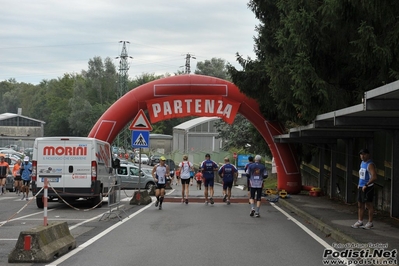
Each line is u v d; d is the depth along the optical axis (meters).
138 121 21.73
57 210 19.17
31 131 93.44
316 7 17.38
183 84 25.36
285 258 9.90
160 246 11.16
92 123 87.88
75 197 19.80
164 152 95.62
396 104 10.93
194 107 25.61
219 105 25.59
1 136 91.62
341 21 16.53
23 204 21.91
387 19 15.17
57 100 100.94
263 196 24.64
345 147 21.95
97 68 108.44
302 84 17.36
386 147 17.05
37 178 19.38
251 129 30.75
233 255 10.17
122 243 11.55
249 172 17.33
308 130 18.73
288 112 19.98
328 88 17.64
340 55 17.94
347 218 15.48
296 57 17.59
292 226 14.78
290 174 25.58
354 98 18.36
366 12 15.77
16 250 9.23
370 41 15.38
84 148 19.50
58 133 96.50
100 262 9.38
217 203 22.69
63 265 9.08
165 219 16.27
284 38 17.95
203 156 58.69
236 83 23.69
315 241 12.02
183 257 9.92
